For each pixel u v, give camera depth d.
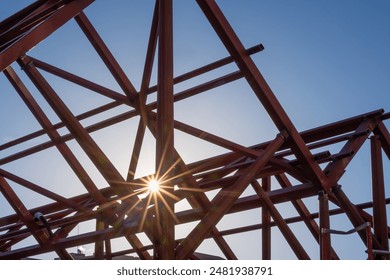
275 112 11.12
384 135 13.57
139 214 10.52
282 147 12.37
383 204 13.13
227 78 11.68
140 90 11.73
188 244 9.55
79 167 11.84
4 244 15.88
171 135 9.12
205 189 11.90
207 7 10.01
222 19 10.22
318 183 11.77
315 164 11.64
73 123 10.60
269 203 12.90
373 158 13.41
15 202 12.68
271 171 13.84
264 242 14.87
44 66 12.10
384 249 12.78
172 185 9.21
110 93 12.14
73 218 12.12
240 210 13.42
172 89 9.29
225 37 10.30
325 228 11.55
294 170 11.78
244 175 10.59
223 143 11.27
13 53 7.30
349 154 12.23
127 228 10.66
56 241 12.67
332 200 14.27
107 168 10.82
